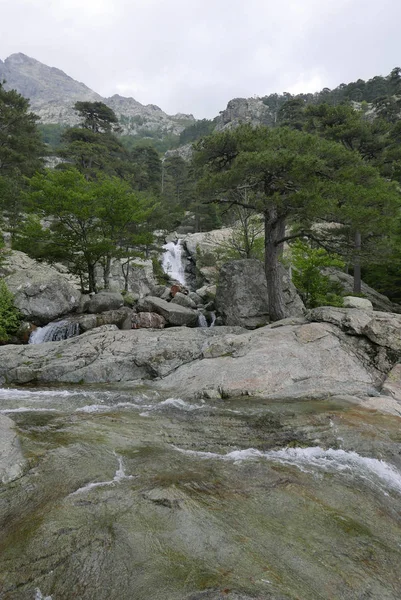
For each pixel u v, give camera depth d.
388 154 30.31
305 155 14.52
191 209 56.19
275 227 17.50
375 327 12.54
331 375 11.04
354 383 10.77
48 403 9.80
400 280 30.56
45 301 18.61
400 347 11.91
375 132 31.55
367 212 13.98
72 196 19.42
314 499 5.27
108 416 8.60
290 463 6.45
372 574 3.87
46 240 22.12
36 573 3.62
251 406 9.42
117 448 6.76
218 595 3.29
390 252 16.12
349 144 31.00
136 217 21.80
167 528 4.32
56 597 3.35
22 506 4.80
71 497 4.96
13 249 24.41
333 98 106.12
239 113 129.62
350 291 28.92
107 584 3.47
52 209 19.97
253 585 3.46
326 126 30.73
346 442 7.28
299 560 3.94
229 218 28.67
